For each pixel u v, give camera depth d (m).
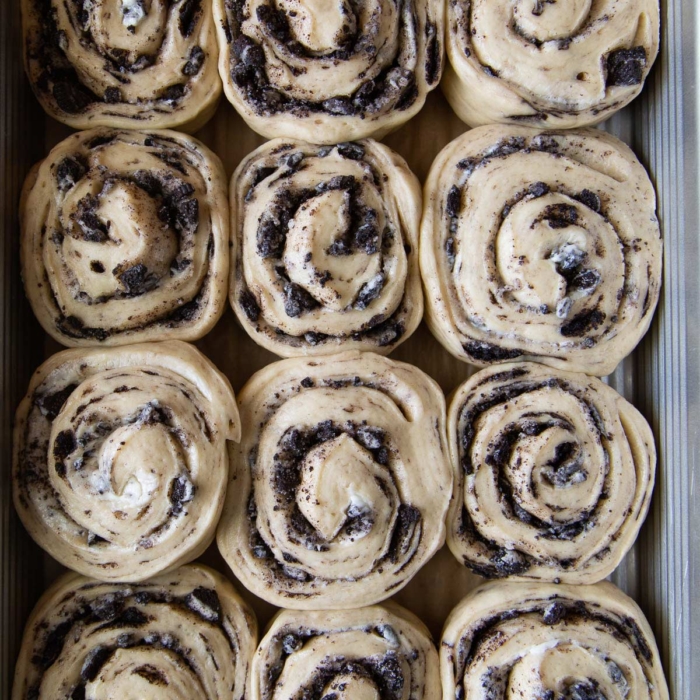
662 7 0.36
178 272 0.34
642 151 0.37
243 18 0.35
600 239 0.35
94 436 0.33
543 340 0.35
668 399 0.35
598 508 0.35
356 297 0.34
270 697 0.34
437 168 0.35
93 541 0.34
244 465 0.34
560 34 0.35
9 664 0.33
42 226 0.34
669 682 0.35
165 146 0.35
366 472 0.33
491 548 0.35
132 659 0.33
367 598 0.34
